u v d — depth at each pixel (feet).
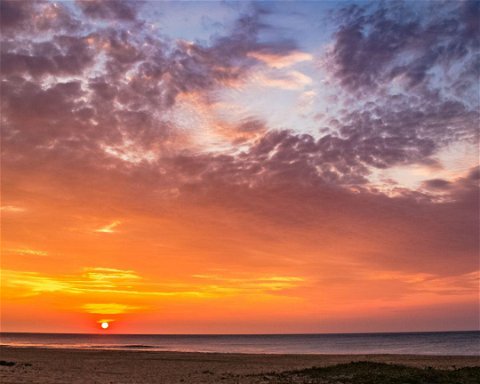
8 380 92.79
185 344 523.70
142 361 169.48
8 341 527.81
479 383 99.19
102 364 152.15
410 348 402.93
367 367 123.34
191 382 100.63
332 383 99.55
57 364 146.30
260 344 533.55
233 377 111.14
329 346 461.37
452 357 204.95
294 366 150.00
